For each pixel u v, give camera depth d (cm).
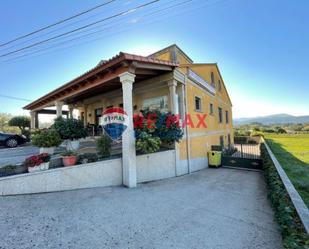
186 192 583
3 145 1083
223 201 505
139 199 497
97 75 714
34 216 364
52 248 272
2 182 438
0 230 309
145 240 303
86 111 1391
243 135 3328
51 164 549
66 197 476
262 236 320
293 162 1031
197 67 1145
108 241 297
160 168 769
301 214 279
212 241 304
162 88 905
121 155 681
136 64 621
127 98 620
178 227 350
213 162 1145
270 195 463
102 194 521
